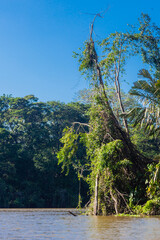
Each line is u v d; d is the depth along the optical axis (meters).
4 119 60.56
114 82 25.06
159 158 17.75
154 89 17.20
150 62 26.77
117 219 14.05
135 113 17.86
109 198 18.05
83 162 45.66
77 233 8.38
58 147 58.44
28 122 60.41
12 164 51.94
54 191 53.66
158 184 16.58
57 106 61.59
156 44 26.59
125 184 18.22
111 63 22.81
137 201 17.81
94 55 21.08
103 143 18.66
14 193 51.03
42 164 53.22
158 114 17.17
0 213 20.64
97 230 9.17
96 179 18.05
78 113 59.00
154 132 17.86
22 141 59.22
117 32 25.88
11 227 10.38
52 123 60.84
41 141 57.03
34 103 61.28
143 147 40.22
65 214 19.25
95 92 20.20
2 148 52.34
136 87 17.39
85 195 50.84
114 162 18.08
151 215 16.64
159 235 7.86
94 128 19.27
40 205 51.78
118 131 19.00
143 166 18.81
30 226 10.75
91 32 21.38
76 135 20.05
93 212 18.08
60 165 53.47
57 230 9.24
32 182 53.19
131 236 7.65
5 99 63.09
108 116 19.06
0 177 50.25
